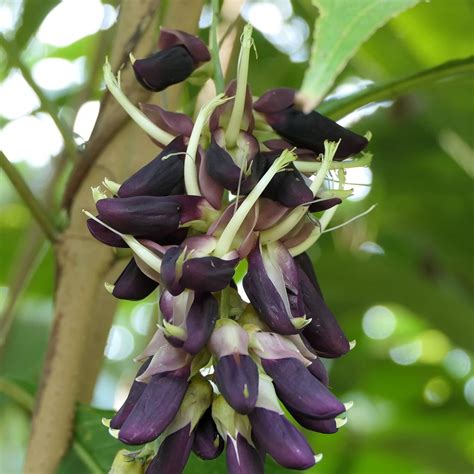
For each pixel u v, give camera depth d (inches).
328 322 23.7
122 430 22.5
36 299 45.9
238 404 22.1
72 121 38.2
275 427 22.5
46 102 30.5
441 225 51.6
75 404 29.7
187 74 24.9
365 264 44.4
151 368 22.9
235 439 23.0
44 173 55.7
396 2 21.7
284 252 23.3
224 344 22.6
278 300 22.8
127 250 29.2
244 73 23.0
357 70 42.7
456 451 54.9
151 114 24.2
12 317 37.7
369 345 59.0
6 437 46.0
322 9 21.7
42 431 29.3
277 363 22.8
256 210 22.8
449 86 44.2
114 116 28.5
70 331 29.3
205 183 23.2
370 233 51.0
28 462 29.3
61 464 29.4
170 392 22.8
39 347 44.1
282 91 24.1
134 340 60.2
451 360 63.7
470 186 49.4
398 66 41.3
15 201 55.4
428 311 45.7
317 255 48.8
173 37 24.8
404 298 45.8
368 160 24.3
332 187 24.3
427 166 49.1
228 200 23.7
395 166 49.4
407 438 55.3
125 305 60.6
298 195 22.8
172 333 22.4
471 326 45.5
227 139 23.4
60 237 29.4
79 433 29.5
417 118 47.2
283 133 24.1
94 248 29.3
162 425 22.5
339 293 46.1
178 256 22.3
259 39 43.0
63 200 29.4
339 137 24.0
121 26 28.5
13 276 39.9
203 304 22.5
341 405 22.5
